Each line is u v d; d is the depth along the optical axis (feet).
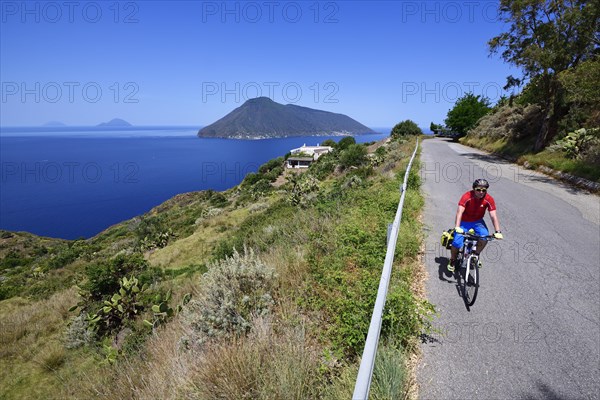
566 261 18.72
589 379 9.86
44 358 26.23
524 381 9.80
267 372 9.18
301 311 13.28
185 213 166.81
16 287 69.67
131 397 11.84
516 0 60.39
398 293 12.44
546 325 12.65
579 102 60.85
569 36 59.67
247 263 15.42
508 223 26.23
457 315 13.43
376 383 9.05
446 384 9.73
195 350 11.78
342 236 20.29
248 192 171.12
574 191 38.01
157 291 28.17
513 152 75.25
